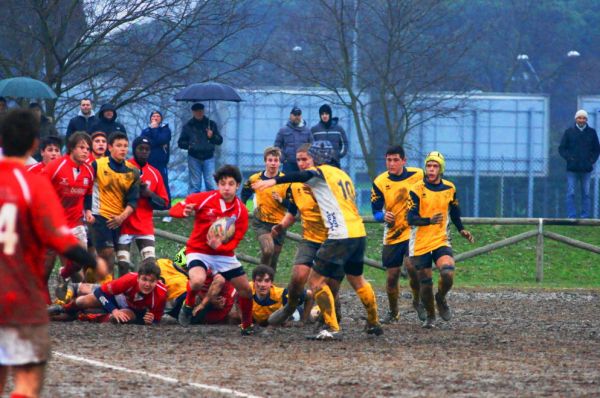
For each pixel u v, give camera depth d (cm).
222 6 5634
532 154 7488
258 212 3269
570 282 4688
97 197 3234
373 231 5044
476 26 10756
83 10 5500
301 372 2005
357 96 6450
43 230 1303
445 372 2025
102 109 4181
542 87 12669
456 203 2892
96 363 2083
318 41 6544
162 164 4534
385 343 2527
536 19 12731
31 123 1339
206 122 4759
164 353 2267
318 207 2655
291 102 6656
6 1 5431
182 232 4788
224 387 1817
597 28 13075
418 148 7231
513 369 2084
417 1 6450
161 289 2858
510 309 3559
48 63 5450
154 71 5694
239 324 2916
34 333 1307
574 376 2002
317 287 2553
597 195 6631
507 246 5034
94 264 1334
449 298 3947
